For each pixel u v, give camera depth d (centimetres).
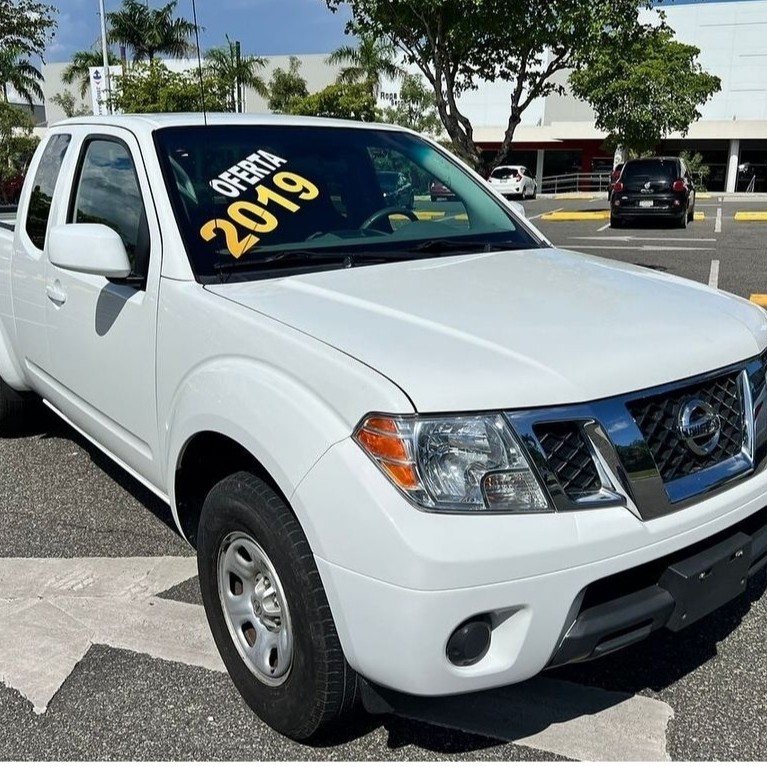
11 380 466
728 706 258
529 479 197
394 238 330
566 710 256
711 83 3394
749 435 240
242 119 353
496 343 221
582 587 199
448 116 674
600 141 4462
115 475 453
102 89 2727
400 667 195
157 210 294
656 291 281
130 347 298
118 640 295
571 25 606
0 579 340
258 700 246
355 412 201
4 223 488
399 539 189
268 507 223
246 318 242
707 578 220
